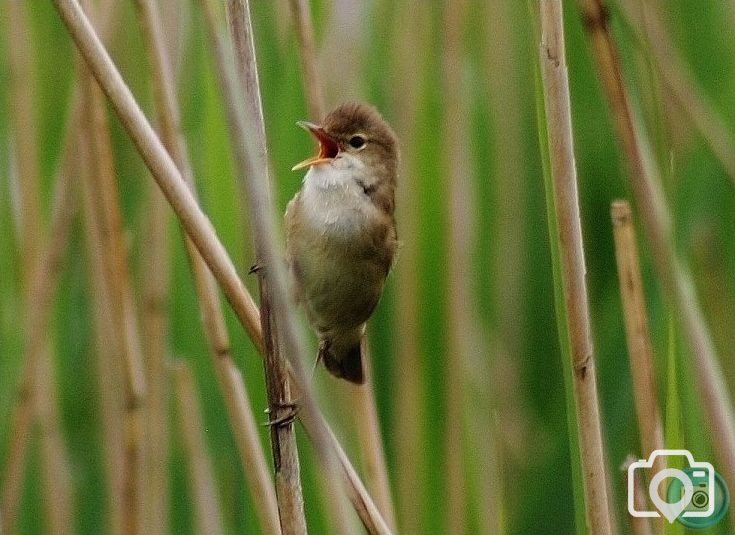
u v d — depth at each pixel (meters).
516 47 4.80
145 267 4.77
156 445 4.74
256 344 4.63
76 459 4.78
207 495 4.74
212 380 4.75
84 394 4.79
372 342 4.77
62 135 4.77
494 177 4.79
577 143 4.79
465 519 4.73
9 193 4.76
